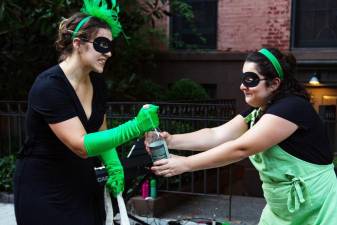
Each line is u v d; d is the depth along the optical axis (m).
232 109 6.91
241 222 4.94
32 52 7.66
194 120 5.51
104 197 2.71
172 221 4.79
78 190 2.49
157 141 2.49
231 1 9.32
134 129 2.29
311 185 2.40
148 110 2.32
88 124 2.53
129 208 5.14
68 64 2.43
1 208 5.51
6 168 5.97
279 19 9.02
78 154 2.32
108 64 8.65
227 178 7.29
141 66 9.57
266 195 2.58
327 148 2.48
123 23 7.52
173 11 8.92
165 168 2.40
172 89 8.67
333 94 8.71
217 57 9.28
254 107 2.70
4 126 6.59
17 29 6.91
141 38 9.19
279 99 2.42
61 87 2.34
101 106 2.66
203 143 2.86
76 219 2.46
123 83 8.04
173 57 9.52
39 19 6.49
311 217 2.45
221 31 9.44
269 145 2.35
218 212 5.28
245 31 9.27
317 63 8.69
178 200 5.64
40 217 2.41
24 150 2.47
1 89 7.82
